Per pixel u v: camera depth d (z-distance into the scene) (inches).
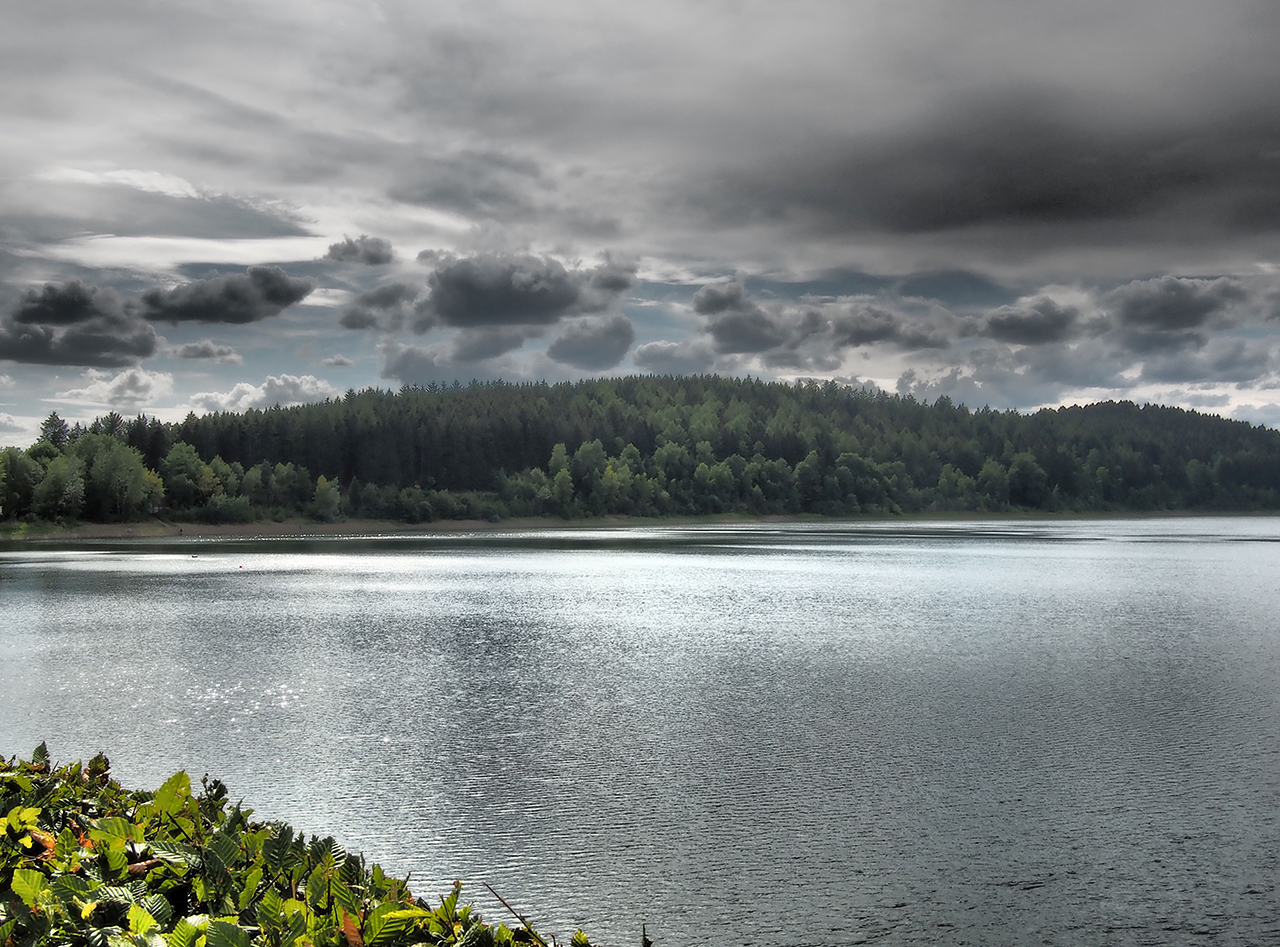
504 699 1056.8
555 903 494.3
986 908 492.4
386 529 7652.6
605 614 1952.5
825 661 1331.2
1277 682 1152.2
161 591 2498.8
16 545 5236.2
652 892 508.4
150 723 936.9
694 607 2092.8
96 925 200.5
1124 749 820.6
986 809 652.7
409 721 941.2
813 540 5856.3
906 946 449.4
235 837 255.0
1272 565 3607.3
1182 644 1502.2
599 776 736.3
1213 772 745.0
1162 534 6948.8
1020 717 951.6
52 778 321.4
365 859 554.3
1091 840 592.1
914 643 1517.0
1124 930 468.8
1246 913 489.1
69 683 1156.5
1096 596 2361.0
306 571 3267.7
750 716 960.9
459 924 213.6
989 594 2417.6
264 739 867.4
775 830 609.0
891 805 660.7
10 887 223.3
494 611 2020.2
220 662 1326.3
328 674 1224.2
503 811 648.4
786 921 474.6
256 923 213.5
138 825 253.9
